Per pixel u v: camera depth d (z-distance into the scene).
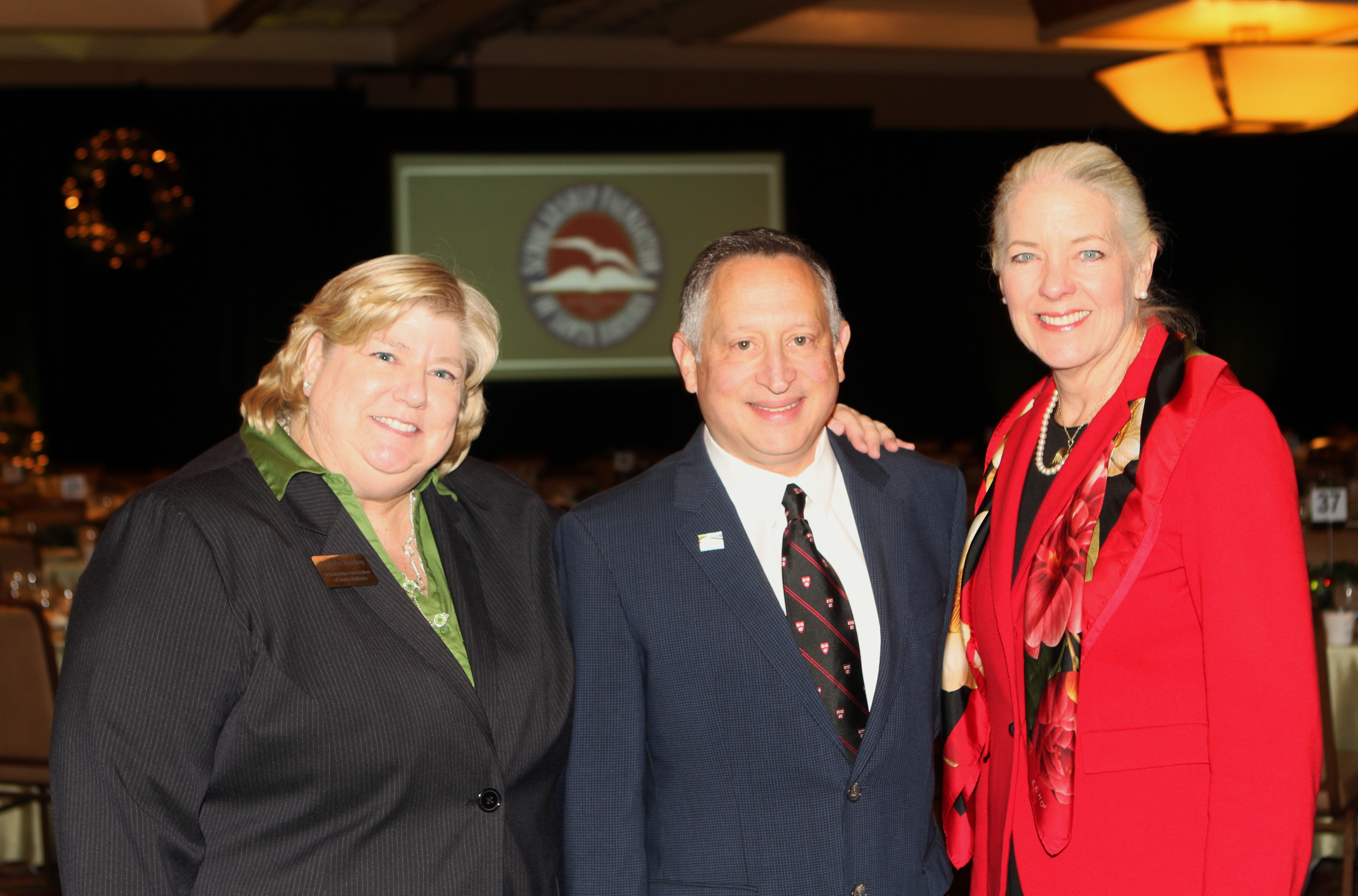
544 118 10.91
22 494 8.12
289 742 1.53
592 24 11.11
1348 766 3.52
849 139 11.47
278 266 11.20
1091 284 1.66
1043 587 1.67
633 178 11.08
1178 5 5.29
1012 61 12.43
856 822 1.75
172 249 11.09
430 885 1.58
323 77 11.24
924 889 1.83
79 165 10.28
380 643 1.59
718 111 11.20
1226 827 1.49
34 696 3.78
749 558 1.79
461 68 11.05
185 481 1.62
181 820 1.50
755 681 1.76
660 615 1.79
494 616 1.75
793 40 9.33
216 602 1.52
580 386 11.21
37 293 11.34
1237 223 13.25
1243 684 1.49
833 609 1.80
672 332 11.21
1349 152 13.16
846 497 1.91
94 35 8.88
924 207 12.31
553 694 1.74
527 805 1.70
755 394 1.75
